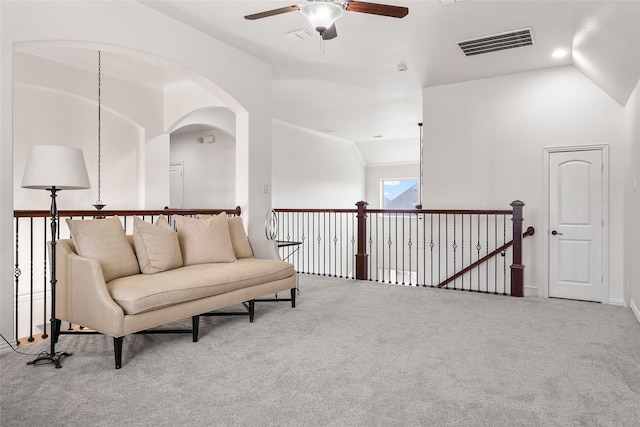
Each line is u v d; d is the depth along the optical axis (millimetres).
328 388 2234
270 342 2992
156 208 5965
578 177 4738
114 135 5539
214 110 6988
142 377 2365
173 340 3025
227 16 3715
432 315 3791
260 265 3699
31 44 2914
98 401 2068
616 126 4539
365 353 2773
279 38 4164
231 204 7883
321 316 3717
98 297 2559
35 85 4664
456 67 4887
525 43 4148
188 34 3908
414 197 10820
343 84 5609
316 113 7328
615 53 3416
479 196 5309
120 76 5453
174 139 8844
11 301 2715
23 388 2207
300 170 8672
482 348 2893
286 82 5539
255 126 4695
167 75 5508
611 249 4555
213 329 3301
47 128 4844
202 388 2229
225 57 4297
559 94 4832
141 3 3490
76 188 2766
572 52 4344
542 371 2496
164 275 3027
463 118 5418
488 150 5250
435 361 2637
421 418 1925
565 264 4793
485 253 5250
